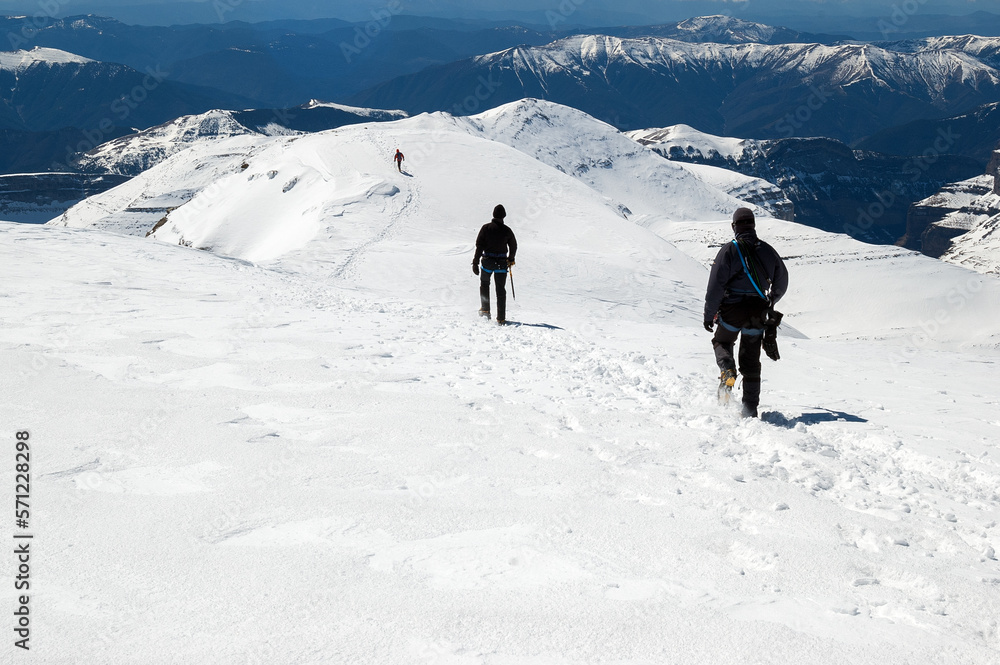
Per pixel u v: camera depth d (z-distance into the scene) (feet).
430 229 136.67
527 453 14.99
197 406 17.47
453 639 7.75
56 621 7.82
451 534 10.62
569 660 7.43
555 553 10.04
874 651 7.75
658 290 99.86
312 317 34.99
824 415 20.52
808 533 11.08
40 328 27.07
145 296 37.60
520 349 30.14
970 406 22.80
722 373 20.10
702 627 8.14
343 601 8.48
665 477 13.58
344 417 17.19
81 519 10.66
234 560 9.50
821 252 327.06
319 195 191.21
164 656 7.26
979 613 8.68
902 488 13.79
